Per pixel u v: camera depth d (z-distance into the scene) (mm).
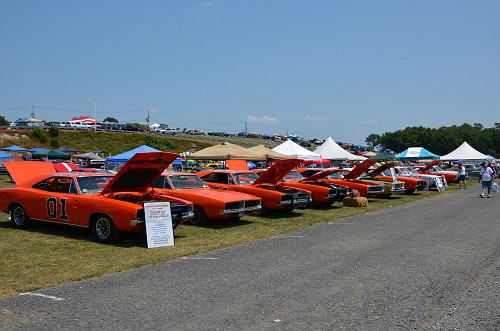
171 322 4422
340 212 14266
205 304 4984
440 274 6266
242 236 9672
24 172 10797
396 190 19469
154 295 5332
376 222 11922
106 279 6102
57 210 9391
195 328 4262
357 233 10016
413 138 114188
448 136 111250
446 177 28812
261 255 7660
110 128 73875
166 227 8641
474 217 12703
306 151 26531
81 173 10062
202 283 5863
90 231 9961
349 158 28516
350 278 6066
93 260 7227
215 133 96938
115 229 8547
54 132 62281
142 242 8852
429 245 8438
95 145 64250
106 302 5070
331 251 7945
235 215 11078
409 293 5379
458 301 5066
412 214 13664
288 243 8812
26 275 6277
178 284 5824
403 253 7711
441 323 4383
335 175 19172
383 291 5461
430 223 11555
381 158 35000
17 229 10141
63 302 5082
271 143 84625
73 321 4465
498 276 6137
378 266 6750
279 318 4523
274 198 12695
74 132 67250
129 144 67938
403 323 4383
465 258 7285
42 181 10047
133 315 4633
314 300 5113
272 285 5746
